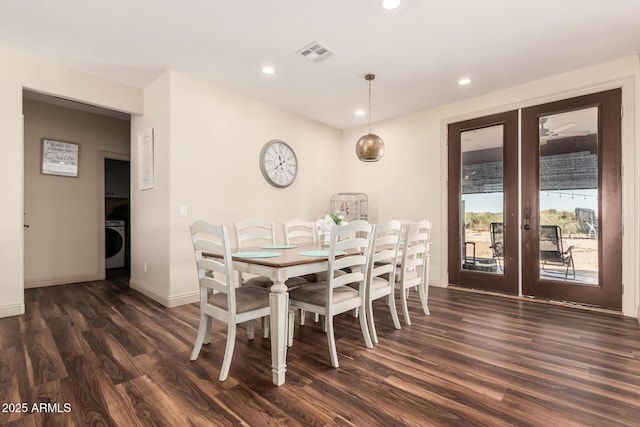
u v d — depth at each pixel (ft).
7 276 9.43
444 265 13.78
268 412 4.98
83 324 8.87
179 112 10.94
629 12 7.47
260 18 7.82
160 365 6.49
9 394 5.41
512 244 12.03
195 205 11.41
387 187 15.84
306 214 15.67
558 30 8.25
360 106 14.11
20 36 8.60
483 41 8.81
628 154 9.67
